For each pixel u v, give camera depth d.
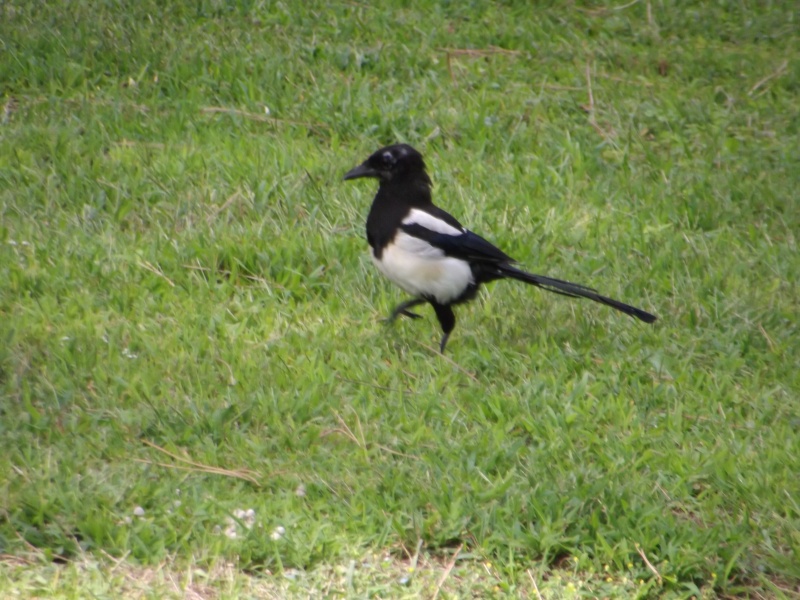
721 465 8.46
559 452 8.62
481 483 8.12
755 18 20.25
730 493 8.30
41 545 7.05
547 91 16.45
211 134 13.83
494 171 13.88
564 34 18.61
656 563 7.49
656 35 19.09
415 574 7.21
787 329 11.00
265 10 17.61
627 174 14.35
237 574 6.97
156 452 8.14
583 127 15.53
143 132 13.83
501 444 8.65
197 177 12.70
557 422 9.02
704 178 14.28
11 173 12.38
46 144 13.04
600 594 7.22
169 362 9.31
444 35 17.62
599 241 12.51
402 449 8.53
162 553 7.04
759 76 17.97
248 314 10.32
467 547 7.55
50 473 7.60
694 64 18.03
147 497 7.54
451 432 8.85
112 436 8.23
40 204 11.98
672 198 13.80
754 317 11.05
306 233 11.93
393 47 16.84
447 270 9.90
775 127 16.20
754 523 7.90
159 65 15.46
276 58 15.80
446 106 15.37
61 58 15.09
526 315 10.93
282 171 13.00
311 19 17.42
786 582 7.48
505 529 7.55
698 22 19.95
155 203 12.35
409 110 15.05
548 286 10.30
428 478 8.08
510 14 18.95
